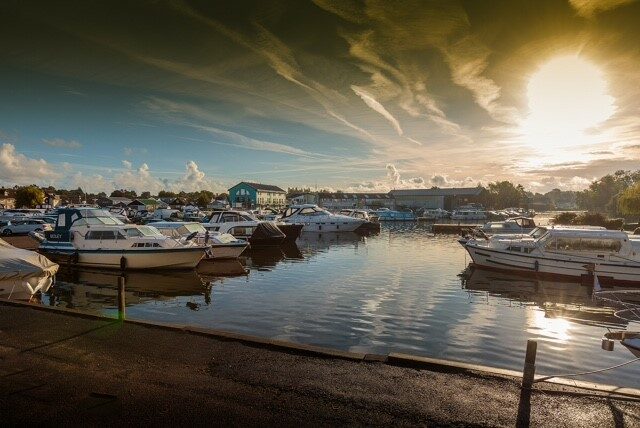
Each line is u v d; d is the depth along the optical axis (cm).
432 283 1852
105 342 745
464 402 538
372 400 540
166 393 555
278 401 536
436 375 616
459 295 1611
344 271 2155
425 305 1424
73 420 486
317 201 12000
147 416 496
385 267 2305
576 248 1962
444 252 3047
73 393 553
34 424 477
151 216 6084
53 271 1448
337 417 499
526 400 545
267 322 1188
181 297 1527
